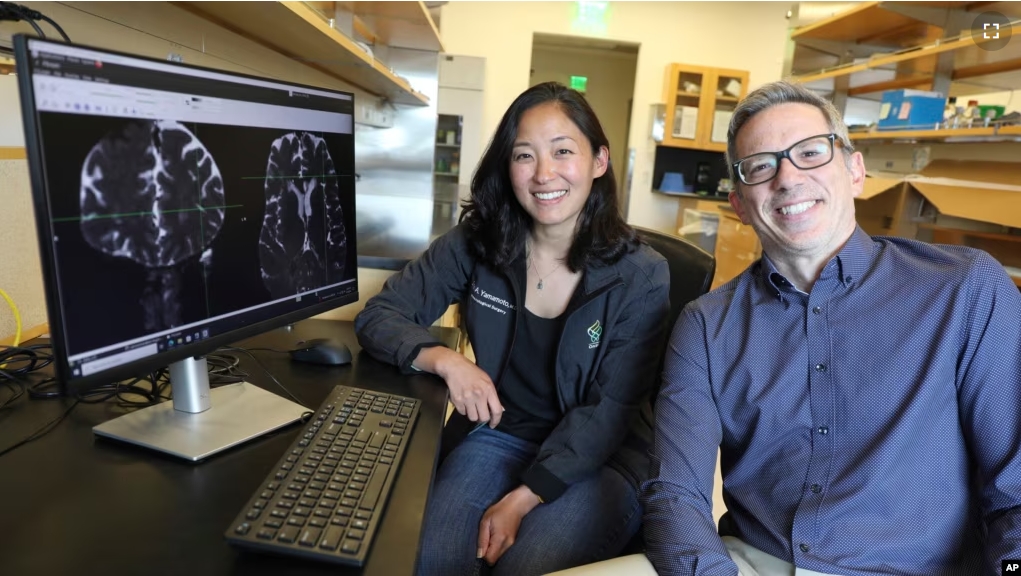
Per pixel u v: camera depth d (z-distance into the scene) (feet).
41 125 1.94
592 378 4.34
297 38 5.91
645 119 23.04
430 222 10.31
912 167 11.68
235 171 2.82
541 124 4.05
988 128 8.37
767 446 3.40
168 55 5.03
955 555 3.07
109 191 2.20
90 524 2.16
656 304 4.26
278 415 3.05
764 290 3.53
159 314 2.48
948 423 3.09
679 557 3.01
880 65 10.62
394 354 3.98
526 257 4.53
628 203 23.63
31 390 3.15
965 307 3.05
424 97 11.57
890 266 3.26
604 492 3.99
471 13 21.33
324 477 2.48
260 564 2.02
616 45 26.32
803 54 13.70
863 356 3.18
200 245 2.66
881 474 3.05
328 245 3.61
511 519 3.70
